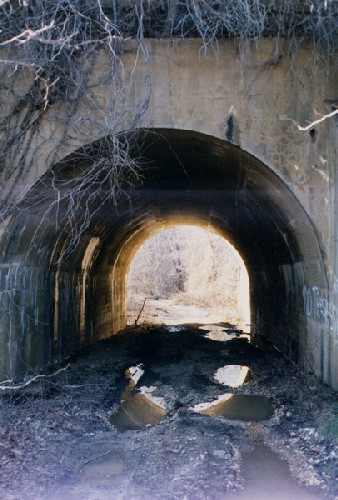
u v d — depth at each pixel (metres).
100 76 7.43
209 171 9.68
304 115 7.55
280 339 12.60
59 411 8.02
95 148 7.77
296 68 7.53
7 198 7.52
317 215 7.63
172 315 27.83
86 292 13.74
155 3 6.91
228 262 30.81
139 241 20.44
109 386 10.19
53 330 10.72
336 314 7.64
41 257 9.52
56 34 7.01
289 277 10.95
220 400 9.09
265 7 6.92
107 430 7.43
